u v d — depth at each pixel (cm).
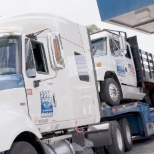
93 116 801
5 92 550
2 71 572
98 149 930
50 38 568
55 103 656
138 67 1302
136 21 1109
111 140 902
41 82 624
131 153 1003
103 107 978
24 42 597
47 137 662
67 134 723
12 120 509
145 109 1209
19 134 515
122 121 1067
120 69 1152
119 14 975
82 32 834
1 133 479
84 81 781
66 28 762
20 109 559
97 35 1138
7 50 586
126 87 1170
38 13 712
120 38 1156
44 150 568
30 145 531
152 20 1116
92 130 896
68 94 700
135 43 1312
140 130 1176
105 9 997
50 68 654
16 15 703
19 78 578
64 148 683
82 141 796
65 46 734
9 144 478
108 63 1085
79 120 737
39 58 639
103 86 1025
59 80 680
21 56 587
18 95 567
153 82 1405
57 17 748
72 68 737
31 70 598
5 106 535
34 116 595
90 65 829
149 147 1098
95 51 1116
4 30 590
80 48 804
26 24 696
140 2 936
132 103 1129
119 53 1146
